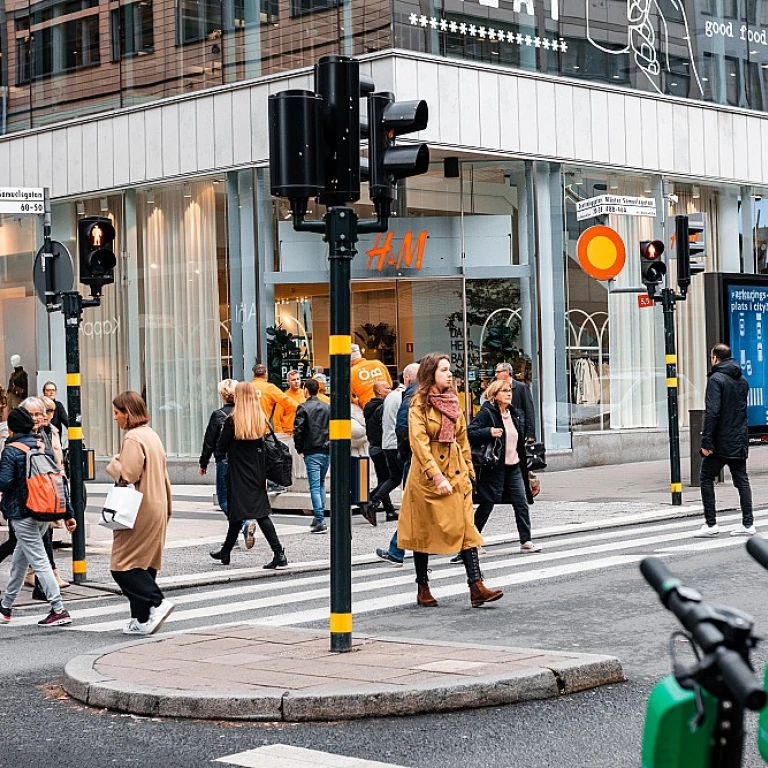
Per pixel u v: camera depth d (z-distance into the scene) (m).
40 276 13.00
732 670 2.19
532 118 24.41
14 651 9.37
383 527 17.02
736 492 19.94
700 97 27.52
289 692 6.75
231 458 13.62
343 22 23.23
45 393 18.27
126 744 6.34
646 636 8.79
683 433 27.44
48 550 12.45
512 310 24.61
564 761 5.76
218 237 25.27
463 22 23.61
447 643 8.10
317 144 7.42
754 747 5.98
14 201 12.83
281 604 11.16
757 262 28.91
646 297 18.45
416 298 24.30
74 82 27.20
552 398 24.81
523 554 13.76
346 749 6.06
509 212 24.62
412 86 22.72
